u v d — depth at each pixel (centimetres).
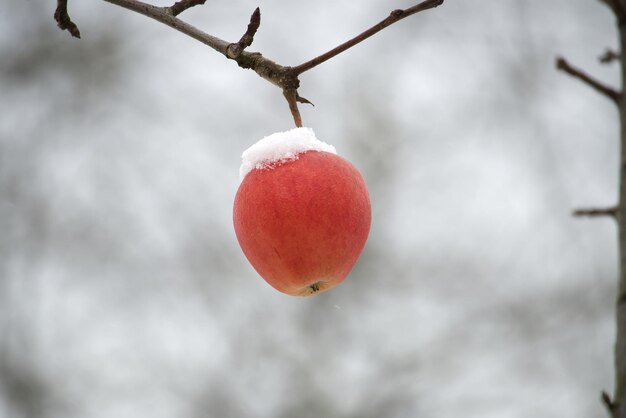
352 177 146
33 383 278
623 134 154
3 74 302
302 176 145
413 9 145
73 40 310
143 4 149
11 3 302
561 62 157
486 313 285
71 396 282
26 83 303
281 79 147
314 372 282
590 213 155
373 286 294
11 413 275
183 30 148
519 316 279
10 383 277
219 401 280
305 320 290
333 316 290
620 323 149
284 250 145
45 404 277
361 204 146
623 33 156
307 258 145
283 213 144
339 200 145
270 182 145
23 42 305
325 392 280
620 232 151
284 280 146
